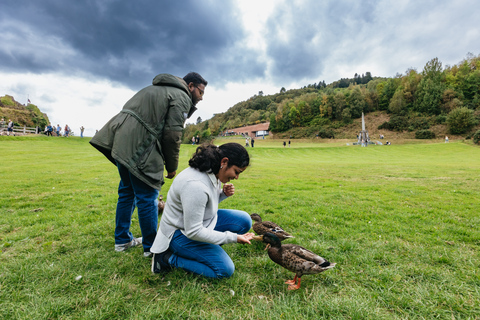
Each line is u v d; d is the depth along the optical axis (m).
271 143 66.50
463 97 81.12
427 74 91.00
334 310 2.02
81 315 1.92
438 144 41.94
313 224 4.33
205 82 3.23
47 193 6.72
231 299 2.15
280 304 2.08
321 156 30.78
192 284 2.31
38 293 2.16
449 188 8.34
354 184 9.30
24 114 72.56
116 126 2.64
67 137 33.84
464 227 4.25
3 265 2.61
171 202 2.40
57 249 3.07
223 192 3.01
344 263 2.88
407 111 86.94
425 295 2.24
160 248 2.46
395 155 32.09
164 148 2.78
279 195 6.92
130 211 3.08
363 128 58.00
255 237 2.65
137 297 2.14
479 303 2.13
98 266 2.67
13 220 4.25
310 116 101.88
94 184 8.23
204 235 2.29
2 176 9.39
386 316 1.96
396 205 5.87
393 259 2.94
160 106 2.67
